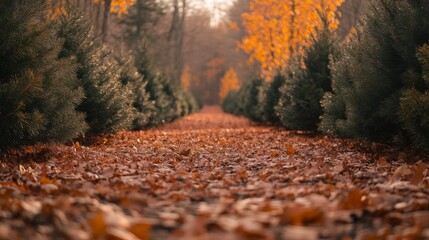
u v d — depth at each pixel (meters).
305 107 15.05
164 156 9.48
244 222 3.59
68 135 8.91
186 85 90.19
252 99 30.33
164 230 3.65
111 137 13.48
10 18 7.91
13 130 7.52
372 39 9.33
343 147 10.55
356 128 9.79
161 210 4.36
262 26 27.31
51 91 8.50
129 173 6.75
